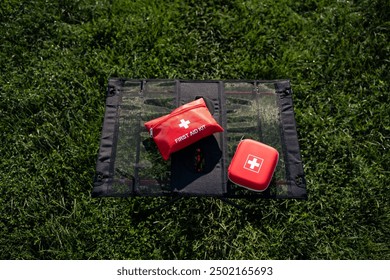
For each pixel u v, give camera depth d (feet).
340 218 5.38
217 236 5.32
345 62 6.29
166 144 4.59
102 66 6.23
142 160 4.74
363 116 5.98
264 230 5.36
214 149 4.75
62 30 6.43
